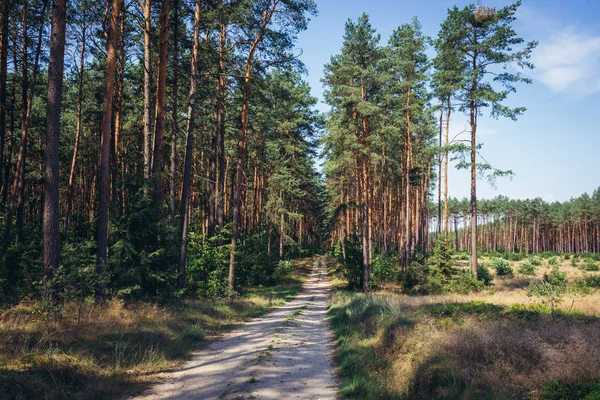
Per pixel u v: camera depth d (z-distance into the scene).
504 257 65.69
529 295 16.34
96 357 8.16
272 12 20.59
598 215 96.06
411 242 41.66
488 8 25.42
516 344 8.15
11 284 13.09
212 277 21.31
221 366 8.79
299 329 14.02
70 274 11.08
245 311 17.80
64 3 11.71
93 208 35.22
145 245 14.54
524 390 6.53
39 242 16.45
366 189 31.03
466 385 7.02
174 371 8.45
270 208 40.00
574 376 6.48
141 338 9.92
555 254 77.19
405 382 7.81
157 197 15.57
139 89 22.95
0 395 5.65
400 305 15.52
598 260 57.97
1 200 19.73
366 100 29.81
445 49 26.67
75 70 25.56
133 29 20.92
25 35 20.20
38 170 32.94
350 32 28.70
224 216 32.81
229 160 38.16
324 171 31.84
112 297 13.18
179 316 13.40
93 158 33.84
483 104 25.50
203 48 19.44
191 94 18.19
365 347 10.63
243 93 23.02
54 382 6.47
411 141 39.84
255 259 30.52
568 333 8.56
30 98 20.38
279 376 7.93
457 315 12.27
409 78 35.25
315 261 68.88
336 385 7.67
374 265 32.78
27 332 8.52
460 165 26.02
